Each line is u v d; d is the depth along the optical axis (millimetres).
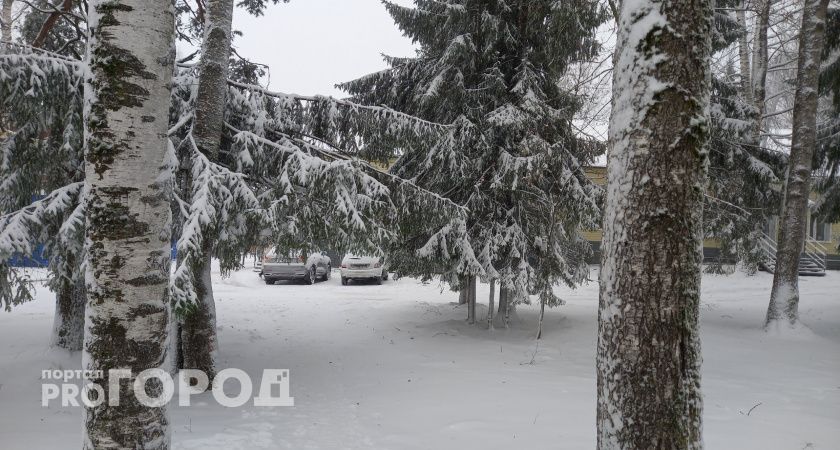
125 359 2932
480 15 10047
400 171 11297
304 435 4859
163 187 3133
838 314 12859
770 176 11609
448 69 10070
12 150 5742
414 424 5227
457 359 8531
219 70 6648
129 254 2961
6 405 5602
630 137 2676
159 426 3051
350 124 7527
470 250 9602
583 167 11383
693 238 2604
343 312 13133
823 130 12359
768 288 17750
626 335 2627
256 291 17250
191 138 6219
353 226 6344
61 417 5199
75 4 9000
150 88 3029
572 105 10805
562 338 10086
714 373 7645
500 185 9617
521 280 9789
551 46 10008
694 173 2605
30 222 5301
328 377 7414
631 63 2695
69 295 7895
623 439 2602
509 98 10234
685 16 2596
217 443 4500
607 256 2777
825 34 11711
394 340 10039
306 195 6633
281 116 7371
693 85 2602
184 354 6594
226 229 6285
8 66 5285
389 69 12156
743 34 14492
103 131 2936
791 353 9016
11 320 10500
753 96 15680
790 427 5105
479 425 5137
